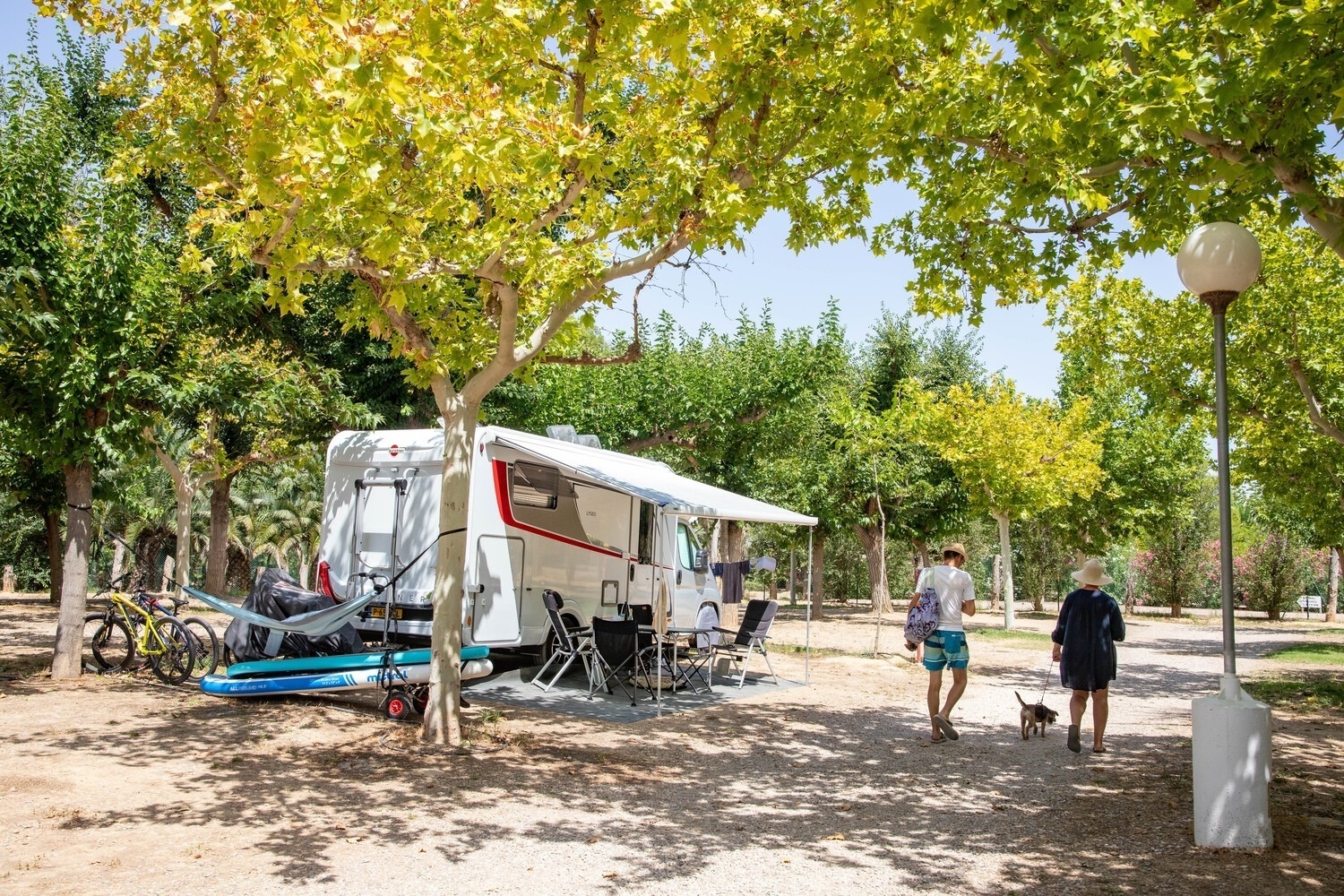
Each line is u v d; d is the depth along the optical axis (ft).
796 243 29.14
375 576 35.04
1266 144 20.16
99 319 31.89
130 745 23.93
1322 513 51.96
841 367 70.38
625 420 65.41
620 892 15.02
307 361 48.42
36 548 123.44
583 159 22.66
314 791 20.49
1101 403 101.35
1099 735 26.84
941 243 29.37
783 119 26.05
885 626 77.97
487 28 20.92
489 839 17.58
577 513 39.09
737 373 67.67
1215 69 18.53
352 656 30.32
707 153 24.40
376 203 21.81
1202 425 48.80
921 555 92.79
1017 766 24.97
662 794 21.49
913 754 26.43
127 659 35.01
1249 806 17.44
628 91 31.83
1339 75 17.84
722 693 37.42
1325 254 40.37
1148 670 49.96
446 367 26.73
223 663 36.68
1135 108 18.28
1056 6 18.66
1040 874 16.08
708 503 36.09
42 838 16.69
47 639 46.26
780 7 23.45
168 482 125.49
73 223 33.81
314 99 17.79
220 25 22.39
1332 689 40.27
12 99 33.78
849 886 15.48
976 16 20.66
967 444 76.95
